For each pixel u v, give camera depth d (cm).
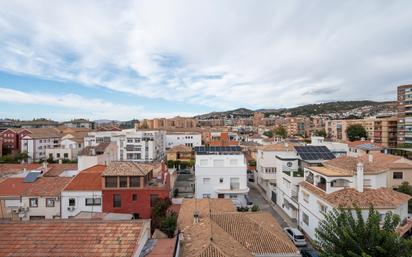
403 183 3897
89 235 1301
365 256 1395
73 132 10938
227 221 2358
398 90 10281
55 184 3519
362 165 2697
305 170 3472
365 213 2417
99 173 3691
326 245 1806
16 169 4597
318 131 14938
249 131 18525
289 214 3800
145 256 1334
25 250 1190
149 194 3319
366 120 11344
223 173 4203
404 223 2461
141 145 8375
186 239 1961
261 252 1950
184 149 8338
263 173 4978
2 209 2711
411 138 8988
